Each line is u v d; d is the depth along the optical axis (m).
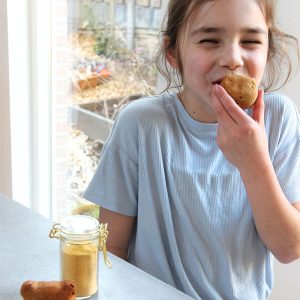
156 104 1.04
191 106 0.99
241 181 0.97
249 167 0.86
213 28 0.87
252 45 0.90
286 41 1.14
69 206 2.34
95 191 1.04
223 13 0.86
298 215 0.93
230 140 0.85
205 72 0.89
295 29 1.18
